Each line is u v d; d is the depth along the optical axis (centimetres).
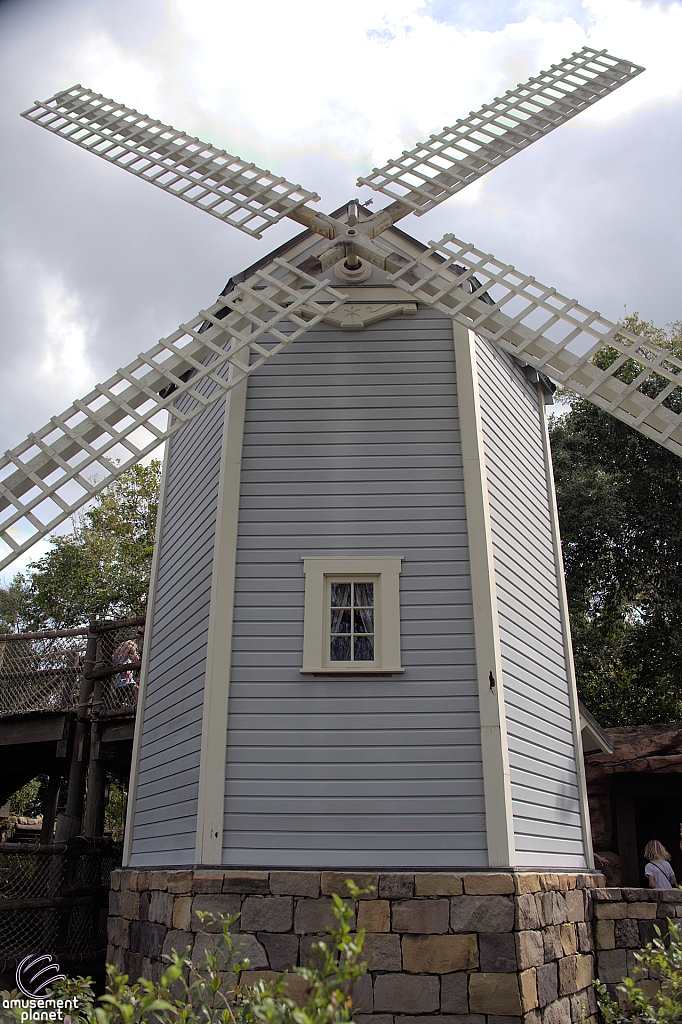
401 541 683
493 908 554
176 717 718
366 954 541
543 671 756
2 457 678
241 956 548
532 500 838
